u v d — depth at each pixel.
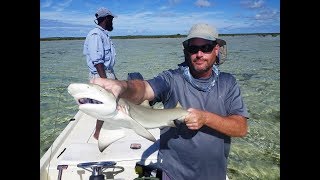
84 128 5.38
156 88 2.76
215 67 2.98
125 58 27.33
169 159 2.92
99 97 2.29
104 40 5.30
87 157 4.02
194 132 2.83
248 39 56.69
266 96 12.20
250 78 16.36
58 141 4.69
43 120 9.41
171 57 27.41
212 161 2.89
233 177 5.85
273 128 8.55
